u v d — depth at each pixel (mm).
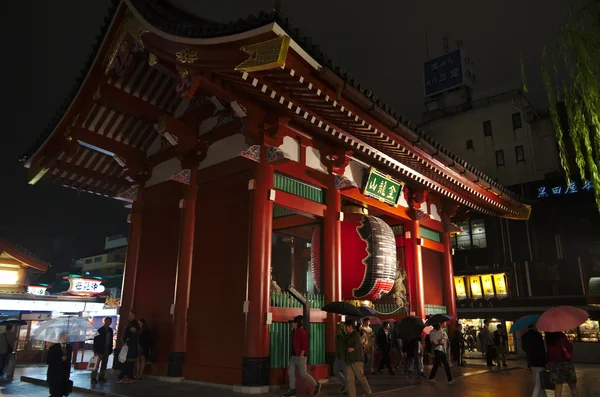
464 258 39875
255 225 11789
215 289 12609
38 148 16391
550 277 35562
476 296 38094
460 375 14695
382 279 14734
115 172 18094
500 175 41938
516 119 42406
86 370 16531
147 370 13836
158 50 11648
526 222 37531
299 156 13336
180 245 13711
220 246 12844
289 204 12797
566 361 8477
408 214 18609
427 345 15430
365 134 13086
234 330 11742
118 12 12984
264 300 11406
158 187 15828
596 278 29609
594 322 29938
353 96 11203
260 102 12078
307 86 10188
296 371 10297
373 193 16094
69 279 29516
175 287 13539
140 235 16188
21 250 29844
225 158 13281
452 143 45406
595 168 6238
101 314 26312
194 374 12391
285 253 29844
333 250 13609
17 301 25016
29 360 24328
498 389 11609
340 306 11602
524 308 34875
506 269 36969
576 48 6648
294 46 9156
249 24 9086
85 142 15211
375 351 16312
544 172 39781
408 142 14211
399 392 10961
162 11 11992
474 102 45906
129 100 14477
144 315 14789
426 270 20250
